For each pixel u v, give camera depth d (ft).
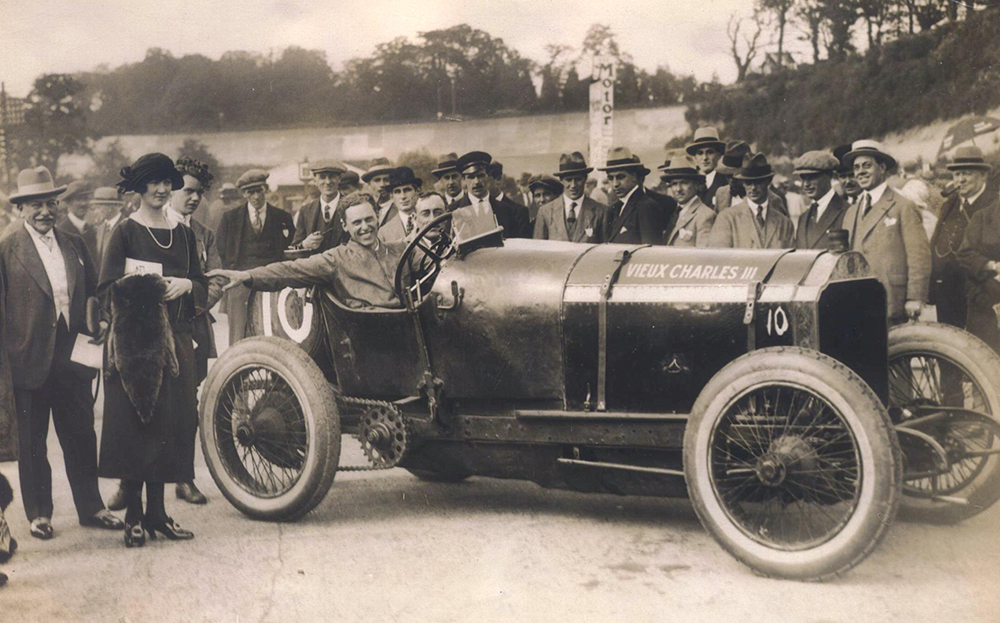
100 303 15.21
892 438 11.48
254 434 15.67
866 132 21.80
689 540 14.30
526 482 18.26
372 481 18.29
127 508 14.66
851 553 11.69
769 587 12.15
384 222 23.48
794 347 12.26
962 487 14.66
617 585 12.46
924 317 20.34
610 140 23.40
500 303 14.89
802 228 20.89
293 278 16.20
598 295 14.26
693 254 14.47
